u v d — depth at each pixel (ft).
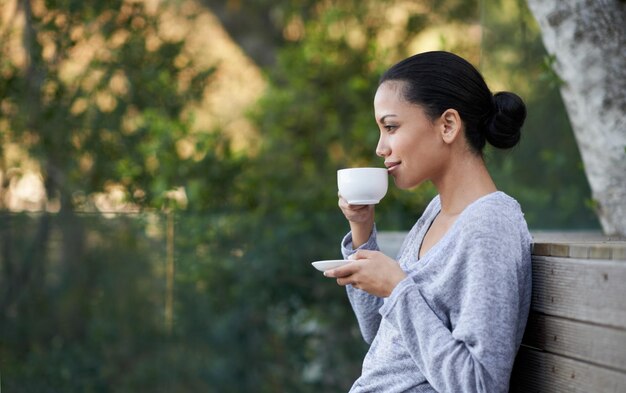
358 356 22.80
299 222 22.76
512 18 14.66
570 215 15.30
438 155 7.71
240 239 22.33
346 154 25.88
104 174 23.94
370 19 26.61
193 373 21.74
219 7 32.19
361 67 26.02
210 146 23.36
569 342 6.99
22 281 21.54
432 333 7.07
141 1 24.22
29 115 23.56
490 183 7.79
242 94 27.53
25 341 21.57
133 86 24.09
